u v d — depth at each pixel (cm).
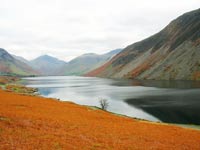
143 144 2977
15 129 2662
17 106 4584
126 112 7625
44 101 6206
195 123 5975
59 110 4909
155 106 8419
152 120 6394
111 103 9594
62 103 6412
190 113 7088
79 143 2561
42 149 2161
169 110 7619
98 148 2492
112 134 3278
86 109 5919
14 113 3569
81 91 15200
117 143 2834
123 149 2614
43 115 3872
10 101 5269
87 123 3825
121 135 3306
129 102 9644
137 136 3375
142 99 10231
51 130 2938
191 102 8844
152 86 16412
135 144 2916
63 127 3234
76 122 3747
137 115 7112
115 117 5219
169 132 3978
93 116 4812
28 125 2945
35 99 6425
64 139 2611
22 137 2425
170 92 12106
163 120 6344
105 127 3728
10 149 2039
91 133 3144
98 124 3891
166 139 3428
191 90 12525
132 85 18500
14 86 15200
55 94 13575
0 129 2564
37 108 4694
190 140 3525
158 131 3969
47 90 16312
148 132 3772
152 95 11338
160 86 15938
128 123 4516
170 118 6556
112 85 19588
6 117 3128
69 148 2322
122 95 12056
